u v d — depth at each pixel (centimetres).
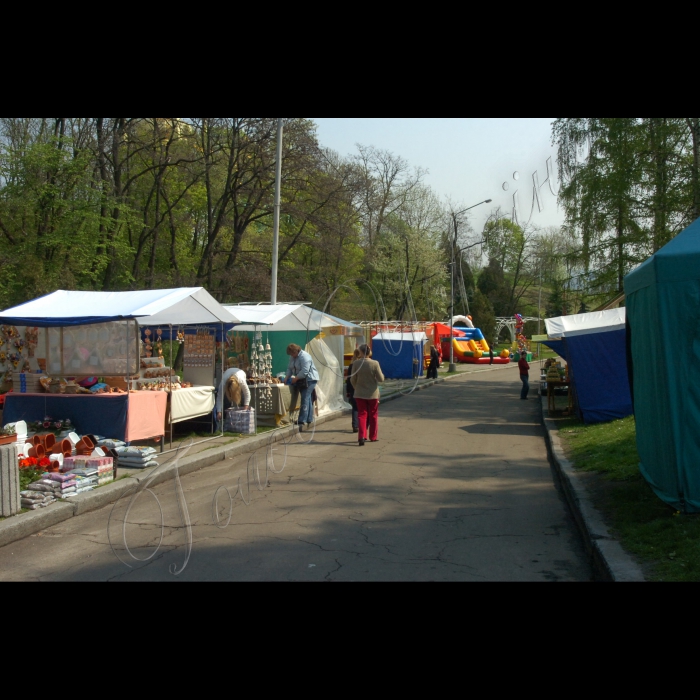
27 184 1930
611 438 1076
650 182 2112
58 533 648
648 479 680
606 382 1364
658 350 598
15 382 1084
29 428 994
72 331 1065
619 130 2109
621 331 1357
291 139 2567
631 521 586
